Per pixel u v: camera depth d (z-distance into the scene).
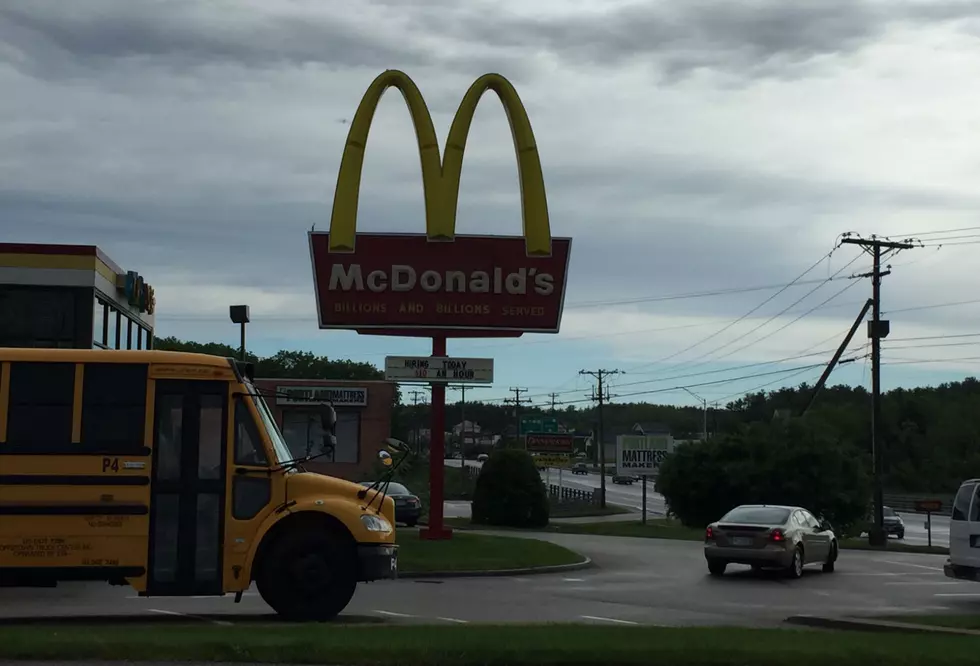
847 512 46.59
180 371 12.38
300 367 99.88
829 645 10.21
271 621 12.60
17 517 11.89
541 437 67.06
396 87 28.41
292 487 12.55
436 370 27.70
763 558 22.77
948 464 90.62
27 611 13.95
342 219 27.69
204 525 12.23
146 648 9.10
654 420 136.38
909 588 21.22
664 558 28.58
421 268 27.97
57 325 29.02
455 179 28.00
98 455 12.09
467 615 14.57
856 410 100.25
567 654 9.24
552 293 28.16
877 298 45.53
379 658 9.01
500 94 28.48
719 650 9.52
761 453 47.69
